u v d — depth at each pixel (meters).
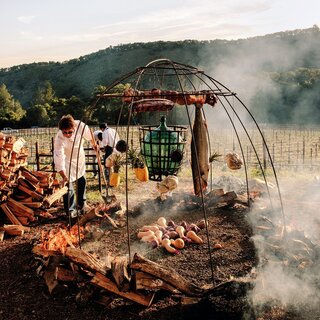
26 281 4.32
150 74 5.37
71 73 120.06
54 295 3.95
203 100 4.36
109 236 5.43
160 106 4.14
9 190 6.58
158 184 6.06
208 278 4.14
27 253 5.02
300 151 26.17
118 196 8.73
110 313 3.62
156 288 3.57
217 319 3.38
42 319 3.62
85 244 5.16
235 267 4.35
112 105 31.83
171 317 3.50
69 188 6.06
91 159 14.16
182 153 4.65
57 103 69.38
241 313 3.38
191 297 3.53
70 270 4.05
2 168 6.64
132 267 3.54
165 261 4.57
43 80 129.25
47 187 7.11
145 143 4.58
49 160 18.62
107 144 10.07
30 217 6.47
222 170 12.98
